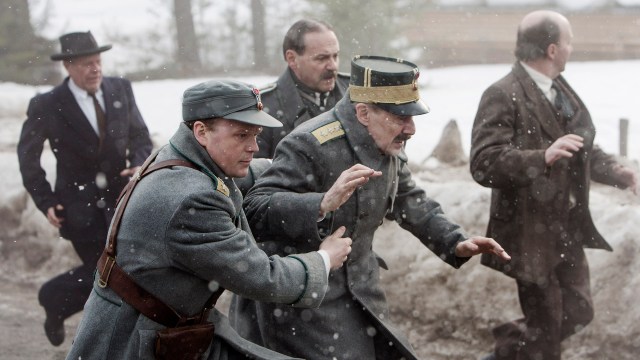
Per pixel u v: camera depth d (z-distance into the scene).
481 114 4.75
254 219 3.75
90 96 5.87
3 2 15.28
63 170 5.89
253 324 4.13
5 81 14.77
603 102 11.19
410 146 8.03
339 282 3.97
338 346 3.90
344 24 12.80
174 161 3.17
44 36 15.56
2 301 6.72
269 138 4.67
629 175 5.07
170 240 3.05
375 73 3.77
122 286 3.13
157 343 3.12
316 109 4.75
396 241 5.80
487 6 17.33
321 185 3.86
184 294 3.14
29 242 7.17
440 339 5.61
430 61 17.00
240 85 3.19
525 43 4.80
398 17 13.27
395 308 5.75
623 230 5.29
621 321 5.18
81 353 3.20
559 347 4.90
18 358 5.81
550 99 4.84
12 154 8.11
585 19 17.06
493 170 4.59
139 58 16.47
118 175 5.90
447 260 4.02
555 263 4.81
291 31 4.73
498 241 4.82
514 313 5.41
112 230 3.16
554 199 4.77
